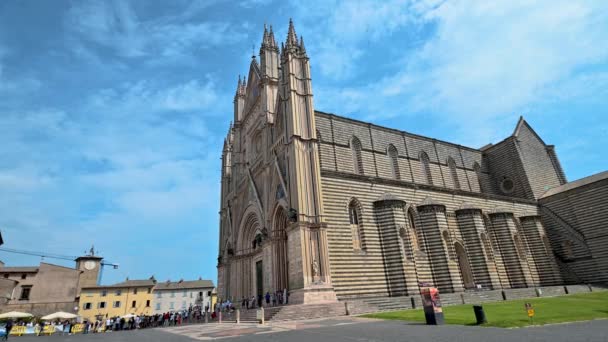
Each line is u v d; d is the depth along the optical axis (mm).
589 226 50875
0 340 32094
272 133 47375
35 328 50344
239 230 53219
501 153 63312
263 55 52344
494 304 29641
